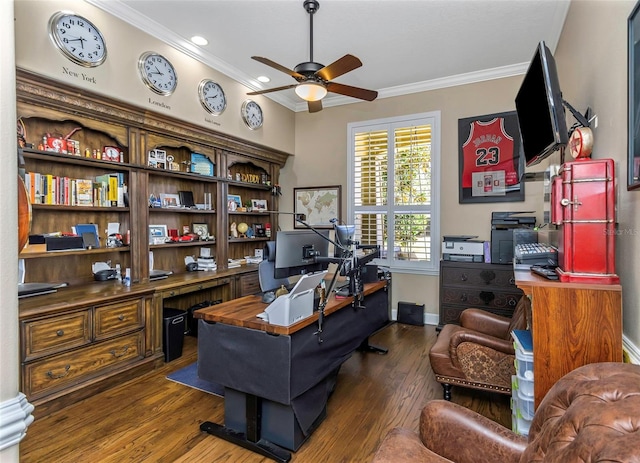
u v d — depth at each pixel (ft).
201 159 13.78
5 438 2.45
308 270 8.30
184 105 11.89
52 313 7.91
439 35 10.99
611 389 2.92
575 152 6.26
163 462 6.35
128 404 8.35
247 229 16.07
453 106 14.49
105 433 7.21
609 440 2.31
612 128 5.81
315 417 7.19
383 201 15.98
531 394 5.64
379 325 10.53
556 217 5.49
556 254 6.53
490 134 13.82
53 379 7.95
